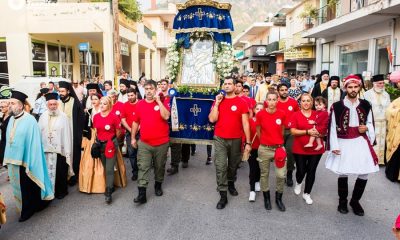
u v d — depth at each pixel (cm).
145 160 587
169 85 788
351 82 509
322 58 2278
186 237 467
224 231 484
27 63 1650
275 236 470
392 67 1396
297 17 2602
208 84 702
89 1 2027
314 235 472
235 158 594
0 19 1647
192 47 729
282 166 549
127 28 2123
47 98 588
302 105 570
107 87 927
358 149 517
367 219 524
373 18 1452
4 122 611
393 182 704
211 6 705
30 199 530
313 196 622
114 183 671
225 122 568
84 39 2058
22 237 471
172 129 689
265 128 553
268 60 3888
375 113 823
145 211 555
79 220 523
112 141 593
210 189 661
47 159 592
